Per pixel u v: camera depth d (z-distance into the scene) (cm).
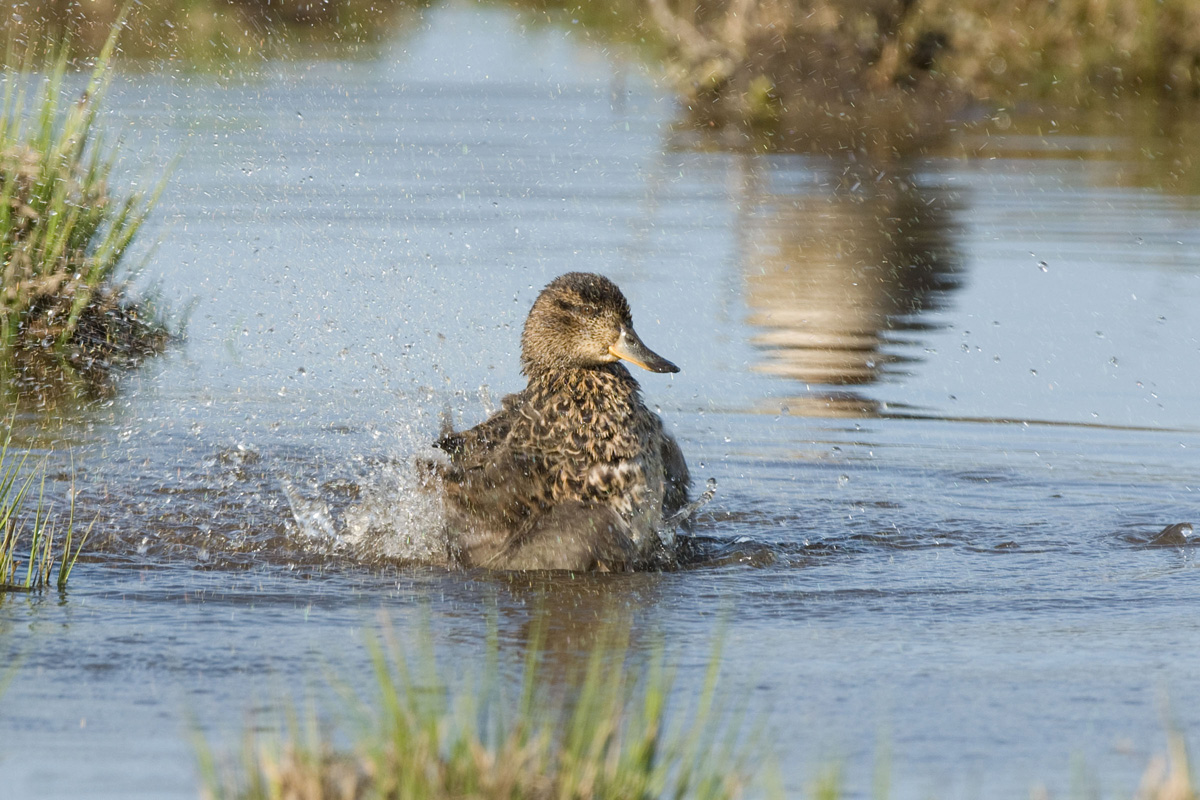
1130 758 595
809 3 3111
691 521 1020
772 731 620
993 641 759
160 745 592
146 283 1574
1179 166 2467
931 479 1117
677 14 3350
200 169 2091
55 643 729
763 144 2716
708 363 1416
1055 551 952
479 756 507
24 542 923
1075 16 3353
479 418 1255
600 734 523
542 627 780
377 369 1372
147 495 1039
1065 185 2295
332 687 664
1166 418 1266
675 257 1775
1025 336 1495
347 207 1945
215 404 1287
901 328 1526
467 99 3061
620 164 2422
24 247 1432
